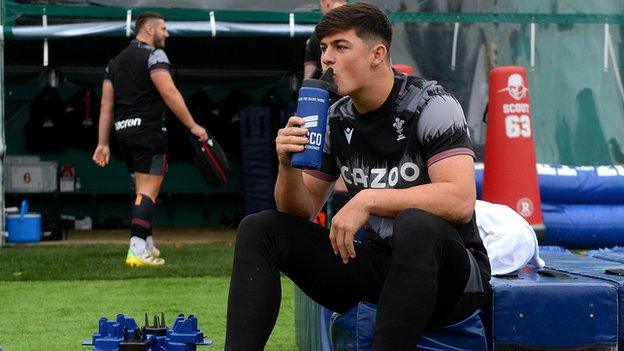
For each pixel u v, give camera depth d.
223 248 12.62
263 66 18.41
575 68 13.20
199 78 18.50
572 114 13.20
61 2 12.47
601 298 4.35
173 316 7.31
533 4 13.12
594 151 13.20
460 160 3.97
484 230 5.17
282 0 12.67
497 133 9.94
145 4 12.56
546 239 11.47
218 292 8.53
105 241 14.34
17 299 8.13
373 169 4.21
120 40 16.66
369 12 4.03
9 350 6.12
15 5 12.35
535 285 4.30
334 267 4.07
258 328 3.83
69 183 17.45
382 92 4.10
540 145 13.16
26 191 17.22
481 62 13.08
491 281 4.45
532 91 13.16
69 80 18.03
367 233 4.34
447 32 13.04
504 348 4.28
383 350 3.62
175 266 10.27
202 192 18.20
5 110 17.69
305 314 5.84
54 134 17.83
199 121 18.28
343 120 4.25
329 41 4.05
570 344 4.32
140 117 10.24
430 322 4.10
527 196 9.88
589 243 11.59
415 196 3.87
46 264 10.49
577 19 13.16
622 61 13.22
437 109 4.03
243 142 17.02
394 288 3.66
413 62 13.02
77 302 8.00
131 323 4.24
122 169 18.11
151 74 10.18
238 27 12.50
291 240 4.00
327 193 4.48
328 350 5.05
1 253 11.84
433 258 3.71
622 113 13.23
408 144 4.09
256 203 17.00
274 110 17.58
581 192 11.59
